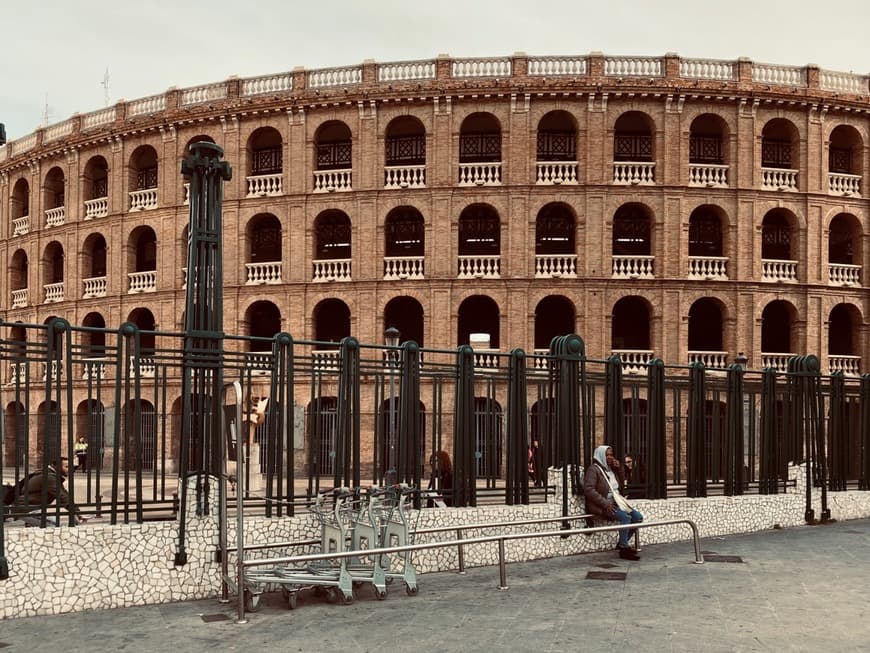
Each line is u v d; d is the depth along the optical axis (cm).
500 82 3844
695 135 4119
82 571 1120
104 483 2997
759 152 3906
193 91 4234
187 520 1204
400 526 1245
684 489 1805
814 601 1148
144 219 4319
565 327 4241
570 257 3850
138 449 1178
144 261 4662
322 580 1140
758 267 3888
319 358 1335
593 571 1393
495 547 1481
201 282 1244
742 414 1886
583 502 1595
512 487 1538
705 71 3903
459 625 1024
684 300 3853
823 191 3966
